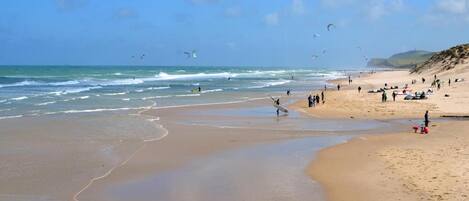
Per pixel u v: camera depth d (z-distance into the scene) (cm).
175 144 2517
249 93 6425
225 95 5994
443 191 1570
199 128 3109
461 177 1723
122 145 2453
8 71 13912
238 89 7350
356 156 2192
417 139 2609
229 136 2803
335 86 8212
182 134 2848
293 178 1828
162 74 14075
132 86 7794
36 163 2036
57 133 2775
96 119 3409
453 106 4209
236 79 11588
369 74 14338
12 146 2377
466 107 4134
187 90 6950
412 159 2045
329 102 4866
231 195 1623
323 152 2314
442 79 8194
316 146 2484
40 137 2638
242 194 1631
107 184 1752
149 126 3131
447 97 4888
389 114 3859
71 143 2478
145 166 2027
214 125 3262
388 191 1611
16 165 1995
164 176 1872
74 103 4562
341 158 2164
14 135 2688
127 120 3391
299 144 2552
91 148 2358
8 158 2116
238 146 2489
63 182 1764
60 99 4934
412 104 4419
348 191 1639
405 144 2452
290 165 2048
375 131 3022
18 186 1706
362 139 2675
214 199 1582
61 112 3788
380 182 1722
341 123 3406
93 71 15938
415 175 1777
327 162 2089
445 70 9725
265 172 1930
